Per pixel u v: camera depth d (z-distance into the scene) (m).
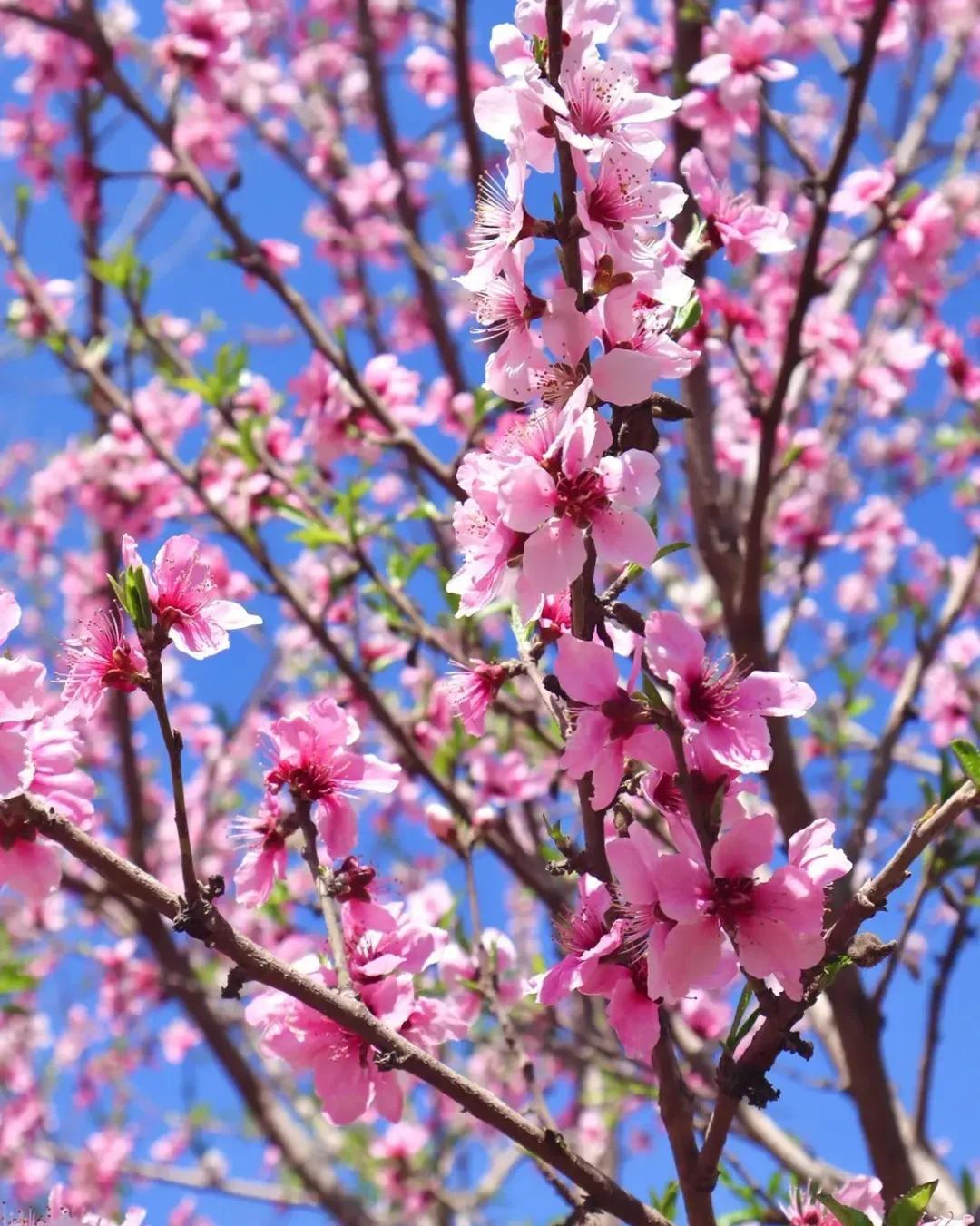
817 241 3.66
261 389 5.01
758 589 3.87
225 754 6.86
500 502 1.88
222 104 6.73
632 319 2.01
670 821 1.84
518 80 2.09
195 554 2.10
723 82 3.98
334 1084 2.14
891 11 4.39
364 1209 5.96
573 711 1.93
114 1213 6.77
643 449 2.05
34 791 2.08
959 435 6.23
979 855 3.17
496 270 2.07
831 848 1.85
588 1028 4.65
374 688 4.26
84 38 5.29
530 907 7.02
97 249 6.26
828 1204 1.83
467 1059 6.32
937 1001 3.76
